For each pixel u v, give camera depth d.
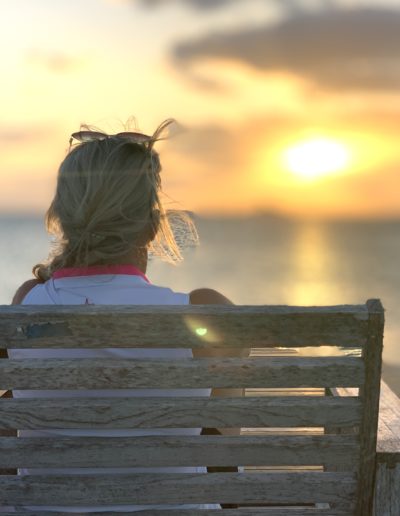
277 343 1.41
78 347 1.39
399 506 1.55
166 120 1.53
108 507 1.54
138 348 1.44
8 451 1.45
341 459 1.49
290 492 1.52
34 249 105.31
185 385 1.42
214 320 1.39
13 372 1.40
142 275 1.57
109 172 1.45
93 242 1.49
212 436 1.48
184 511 1.54
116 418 1.44
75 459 1.46
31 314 1.37
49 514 1.54
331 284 61.19
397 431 1.78
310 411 1.45
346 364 1.42
